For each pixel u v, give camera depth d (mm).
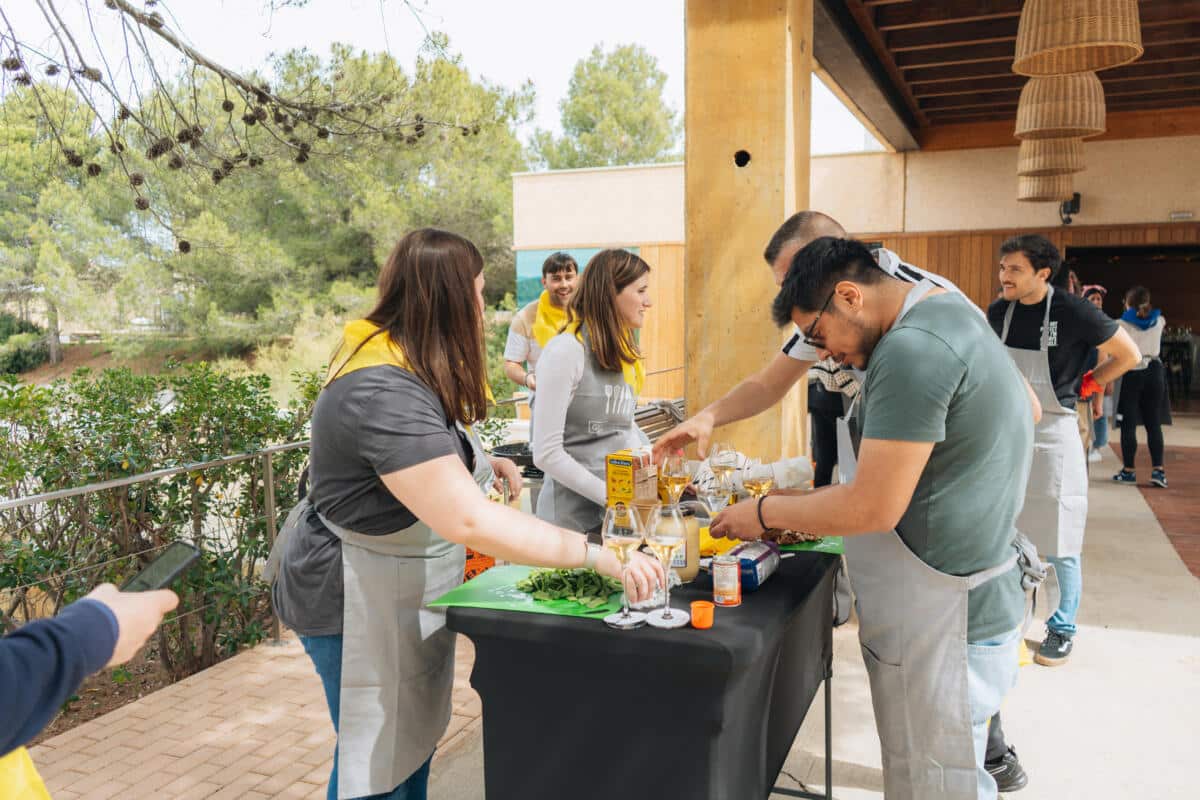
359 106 4613
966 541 1864
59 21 3410
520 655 1869
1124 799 2797
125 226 19078
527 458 4438
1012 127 12188
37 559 4145
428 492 1739
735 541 2307
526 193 15461
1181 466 8562
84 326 20219
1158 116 11594
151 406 4578
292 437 4832
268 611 4645
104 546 4383
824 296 1859
